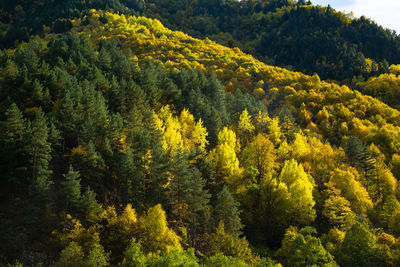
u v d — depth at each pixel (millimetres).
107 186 51344
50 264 36125
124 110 69812
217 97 98188
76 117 53781
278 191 58844
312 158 77812
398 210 56531
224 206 49312
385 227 58281
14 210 42719
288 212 56406
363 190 62500
